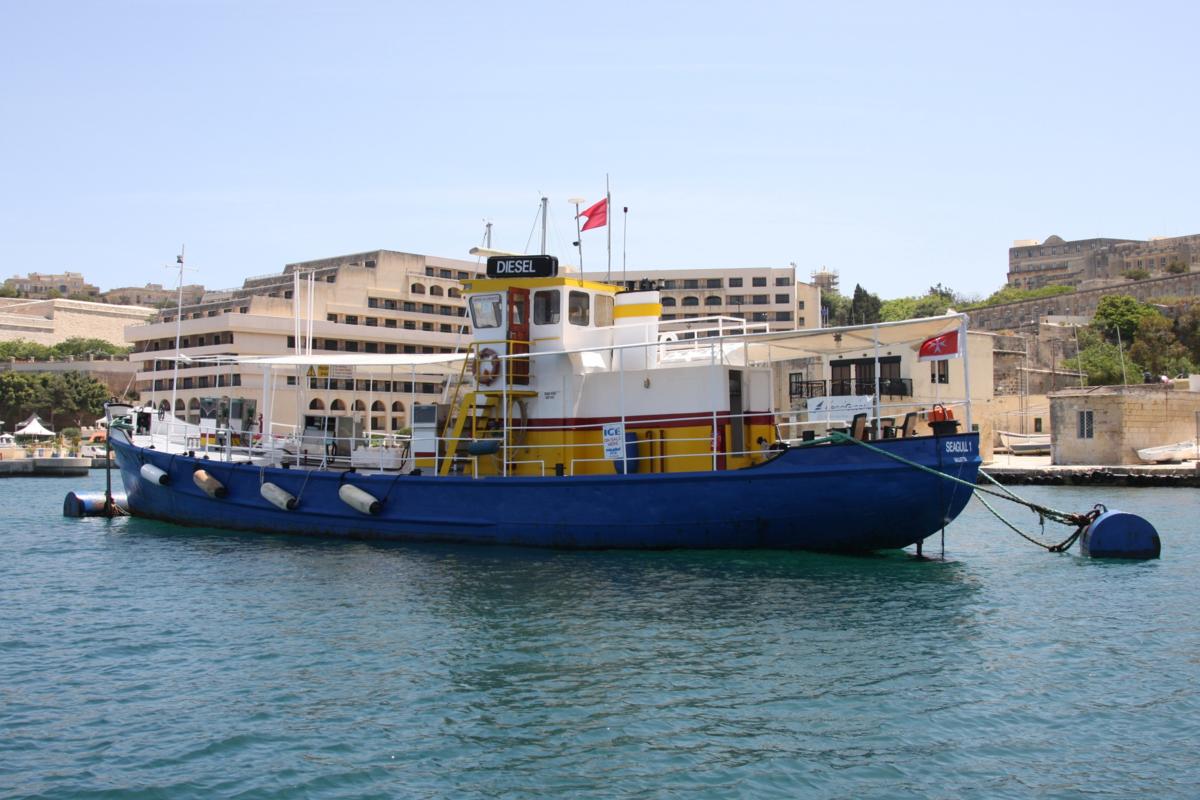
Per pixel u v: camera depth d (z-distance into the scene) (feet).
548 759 37.14
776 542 73.46
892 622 56.24
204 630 56.08
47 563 79.77
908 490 69.41
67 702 43.75
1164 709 42.11
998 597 63.00
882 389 171.73
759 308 402.52
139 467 101.45
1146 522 79.77
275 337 305.32
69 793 34.35
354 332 323.37
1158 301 329.11
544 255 81.71
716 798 33.96
